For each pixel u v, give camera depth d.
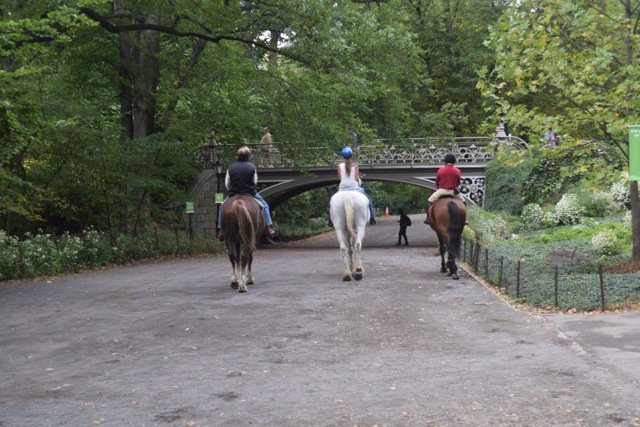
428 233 52.00
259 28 31.14
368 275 18.97
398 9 41.31
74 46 31.22
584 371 8.34
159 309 14.08
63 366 9.67
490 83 16.97
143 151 31.72
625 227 23.33
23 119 20.69
